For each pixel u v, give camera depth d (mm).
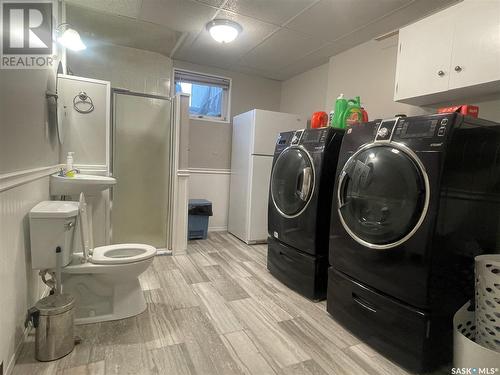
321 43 3078
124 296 1841
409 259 1419
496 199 1624
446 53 1866
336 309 1869
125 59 3424
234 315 1925
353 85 3139
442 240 1380
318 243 2133
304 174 2172
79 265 1708
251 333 1728
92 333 1653
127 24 2807
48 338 1391
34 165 1677
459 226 1450
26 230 1517
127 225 2947
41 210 1519
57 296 1521
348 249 1751
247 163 3615
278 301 2146
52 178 2078
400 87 2164
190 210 3643
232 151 4094
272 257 2619
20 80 1427
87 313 1775
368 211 1634
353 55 3143
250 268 2801
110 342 1580
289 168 2400
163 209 3090
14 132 1338
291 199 2350
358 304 1701
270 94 4398
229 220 4148
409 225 1410
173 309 1969
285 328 1797
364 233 1632
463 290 1516
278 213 2502
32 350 1463
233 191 4020
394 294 1492
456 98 2090
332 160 2137
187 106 3031
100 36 3107
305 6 2377
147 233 3039
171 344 1589
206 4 2393
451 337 1483
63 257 1553
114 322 1778
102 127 2643
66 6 2477
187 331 1717
